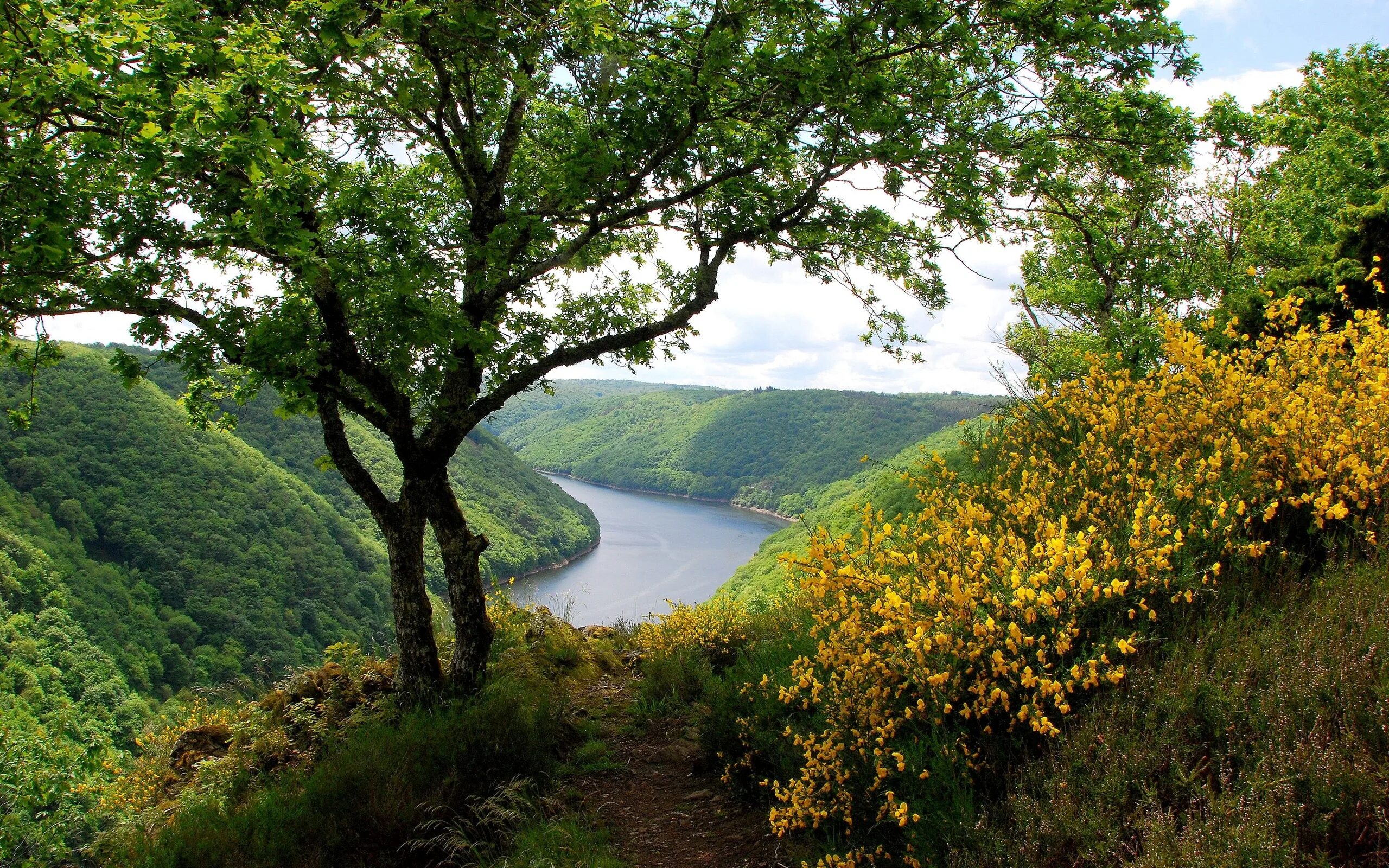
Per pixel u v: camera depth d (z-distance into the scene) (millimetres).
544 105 6809
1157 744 2123
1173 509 2994
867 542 3191
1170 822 1843
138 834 3932
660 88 5371
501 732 4496
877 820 2629
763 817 3604
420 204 5797
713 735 4383
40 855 4801
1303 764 1774
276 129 3717
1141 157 6094
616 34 4621
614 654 8375
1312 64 15141
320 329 5172
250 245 4445
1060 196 6672
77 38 3293
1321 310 9578
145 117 3492
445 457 6121
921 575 3037
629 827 3867
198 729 6363
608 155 5238
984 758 2576
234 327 4746
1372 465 2797
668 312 7617
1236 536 2822
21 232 3906
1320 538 2822
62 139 4066
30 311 4414
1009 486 3973
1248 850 1609
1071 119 5949
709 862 3279
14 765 5039
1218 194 12320
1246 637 2383
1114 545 2795
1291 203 12672
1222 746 2064
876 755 2693
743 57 5191
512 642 7406
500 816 3832
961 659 2689
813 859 2812
